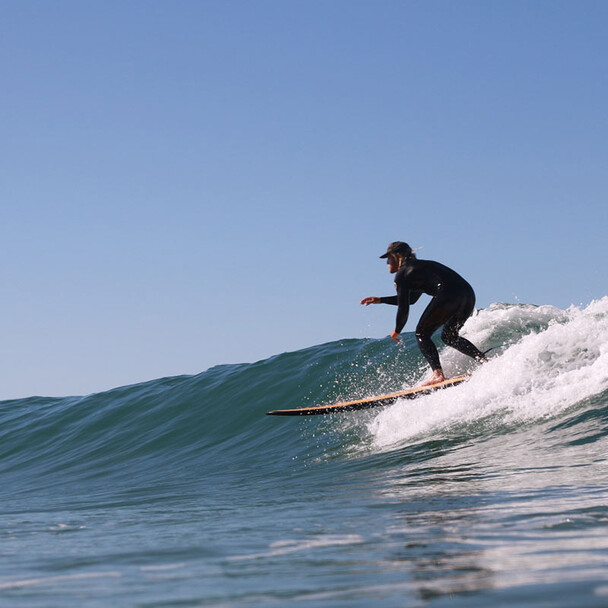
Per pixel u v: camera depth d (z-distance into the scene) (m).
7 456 16.97
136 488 10.45
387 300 11.38
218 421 14.51
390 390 13.02
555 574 2.41
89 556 3.64
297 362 15.79
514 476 6.42
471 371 12.02
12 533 5.21
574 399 9.22
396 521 4.27
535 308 13.41
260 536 4.06
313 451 11.23
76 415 18.05
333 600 2.21
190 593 2.47
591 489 5.07
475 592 2.20
